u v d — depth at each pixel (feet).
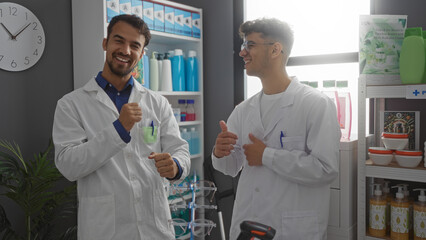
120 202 5.04
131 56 5.15
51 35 8.03
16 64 7.45
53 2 8.03
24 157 7.68
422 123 7.02
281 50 5.07
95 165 4.76
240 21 9.34
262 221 5.10
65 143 4.96
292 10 8.77
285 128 5.07
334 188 6.34
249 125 5.39
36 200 6.86
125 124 4.70
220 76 9.79
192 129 9.50
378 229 6.13
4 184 6.59
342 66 8.15
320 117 4.86
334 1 8.20
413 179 5.68
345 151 6.19
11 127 7.48
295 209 4.93
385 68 6.23
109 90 5.43
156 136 5.32
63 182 8.26
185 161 5.40
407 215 5.90
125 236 5.02
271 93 5.33
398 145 5.96
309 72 8.58
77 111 5.23
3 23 7.25
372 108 7.72
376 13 7.48
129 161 5.19
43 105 7.97
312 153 4.79
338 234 6.31
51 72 8.07
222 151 5.01
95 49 7.68
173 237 5.43
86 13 7.83
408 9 7.13
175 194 7.99
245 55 5.09
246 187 5.34
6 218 6.81
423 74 5.83
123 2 7.79
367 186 6.81
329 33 8.29
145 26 5.32
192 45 9.70
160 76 8.89
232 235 5.45
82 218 5.05
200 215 8.52
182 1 10.35
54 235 8.03
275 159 4.86
